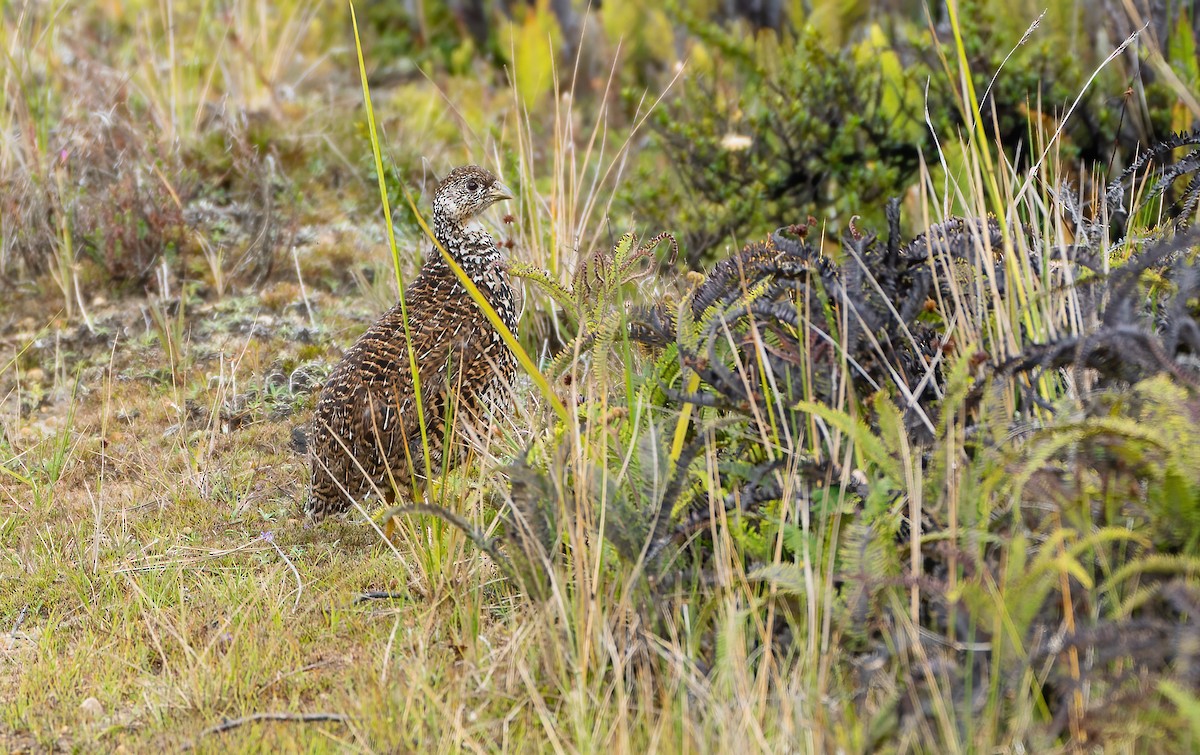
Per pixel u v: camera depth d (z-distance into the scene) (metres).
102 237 12.88
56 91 15.73
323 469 8.77
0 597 8.04
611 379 7.93
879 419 6.76
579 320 7.96
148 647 7.35
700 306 7.76
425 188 14.35
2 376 11.48
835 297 7.28
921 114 13.27
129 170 13.47
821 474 6.75
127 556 8.44
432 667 6.93
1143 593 5.77
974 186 8.44
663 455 7.00
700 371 7.12
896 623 6.25
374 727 6.41
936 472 6.48
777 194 13.02
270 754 6.33
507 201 12.59
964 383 6.49
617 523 6.82
